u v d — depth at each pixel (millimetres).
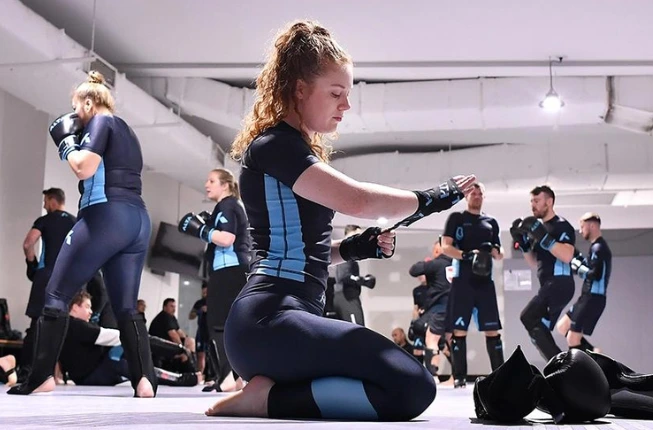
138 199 3412
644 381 2125
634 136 10727
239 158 1979
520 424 1819
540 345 6258
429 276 9219
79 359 5996
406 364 1722
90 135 3266
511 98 8602
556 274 6238
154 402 3014
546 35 7547
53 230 6191
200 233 4816
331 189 1723
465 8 6945
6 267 8148
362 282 7227
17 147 8320
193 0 6875
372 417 1729
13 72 7027
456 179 1809
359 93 8883
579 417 1909
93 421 1707
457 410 2596
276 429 1417
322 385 1741
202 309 10250
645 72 8367
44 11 7227
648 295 12469
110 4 7016
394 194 1736
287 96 1863
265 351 1772
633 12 6957
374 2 6863
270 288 1805
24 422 1688
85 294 6379
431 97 8750
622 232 12703
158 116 8562
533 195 6297
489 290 6176
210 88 8789
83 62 7109
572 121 8820
